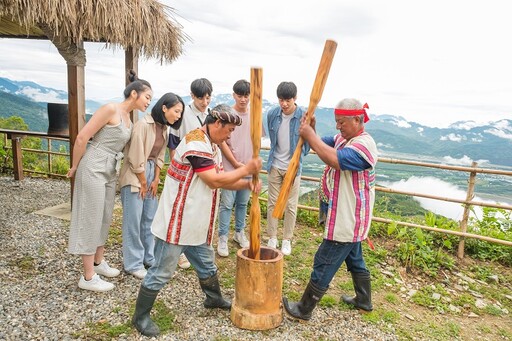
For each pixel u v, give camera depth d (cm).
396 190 458
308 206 513
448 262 418
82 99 462
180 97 312
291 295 328
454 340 287
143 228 350
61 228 447
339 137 283
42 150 733
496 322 323
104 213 312
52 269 339
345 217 257
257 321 265
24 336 238
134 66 541
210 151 234
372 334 279
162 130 334
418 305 338
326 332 276
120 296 298
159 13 492
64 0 339
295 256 412
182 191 239
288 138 388
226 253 394
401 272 397
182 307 290
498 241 419
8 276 320
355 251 296
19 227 444
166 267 245
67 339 239
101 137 292
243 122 377
